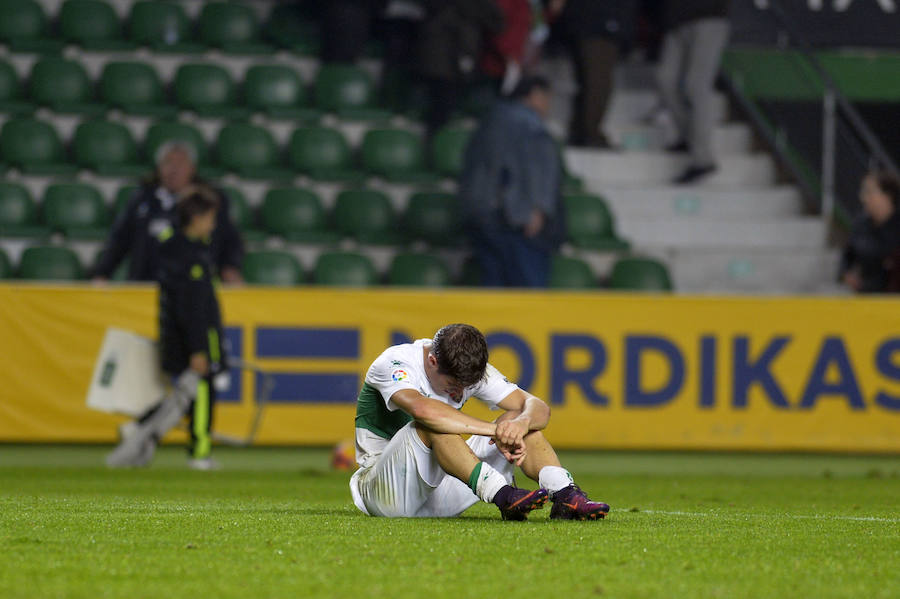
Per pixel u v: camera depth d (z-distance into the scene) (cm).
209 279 3378
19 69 5253
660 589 1165
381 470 1739
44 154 4953
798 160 5578
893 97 5912
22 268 4562
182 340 3394
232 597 1100
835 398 4088
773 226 5419
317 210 4994
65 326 3884
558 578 1221
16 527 1652
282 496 2406
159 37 5469
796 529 1775
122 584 1162
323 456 4038
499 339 4003
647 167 5525
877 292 4531
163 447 4316
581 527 1672
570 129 5531
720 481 3184
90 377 3891
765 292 5253
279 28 5600
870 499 2588
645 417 4044
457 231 4994
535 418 1711
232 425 3938
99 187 4947
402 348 1720
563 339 4022
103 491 2514
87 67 5344
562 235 4675
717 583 1209
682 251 5238
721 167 5597
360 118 5381
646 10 5525
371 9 5506
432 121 5244
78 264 4616
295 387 3966
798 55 5622
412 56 5372
